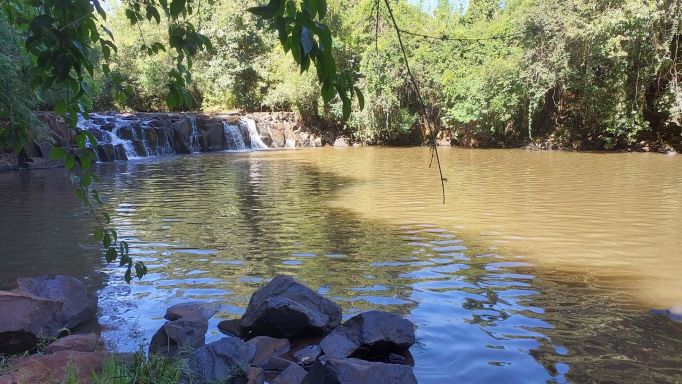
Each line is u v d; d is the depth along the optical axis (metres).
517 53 25.00
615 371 3.90
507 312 5.11
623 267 6.57
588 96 23.52
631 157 20.92
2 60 8.27
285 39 1.79
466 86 27.41
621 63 21.89
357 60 29.36
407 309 5.22
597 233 8.35
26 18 2.54
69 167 3.00
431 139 2.23
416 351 4.30
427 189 13.27
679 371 3.88
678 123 21.83
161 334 4.38
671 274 6.25
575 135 25.77
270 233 8.58
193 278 6.30
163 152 26.14
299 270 6.55
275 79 33.91
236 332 4.79
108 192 13.40
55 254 7.46
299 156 24.23
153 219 9.84
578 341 4.43
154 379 3.40
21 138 3.23
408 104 29.97
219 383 3.60
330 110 31.56
